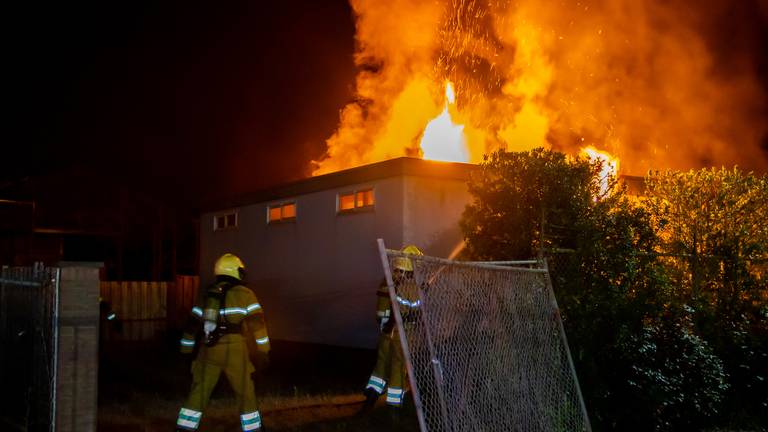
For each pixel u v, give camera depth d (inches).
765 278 334.6
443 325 201.5
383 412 290.0
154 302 903.1
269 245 535.8
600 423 269.7
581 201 291.1
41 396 197.9
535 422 224.8
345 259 451.5
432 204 414.3
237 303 230.8
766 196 339.6
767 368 323.0
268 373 408.2
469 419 198.7
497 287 225.3
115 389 353.1
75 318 188.2
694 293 329.4
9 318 241.0
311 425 268.1
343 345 448.1
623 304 279.9
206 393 226.8
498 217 303.0
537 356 236.4
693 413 291.1
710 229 338.3
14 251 886.4
